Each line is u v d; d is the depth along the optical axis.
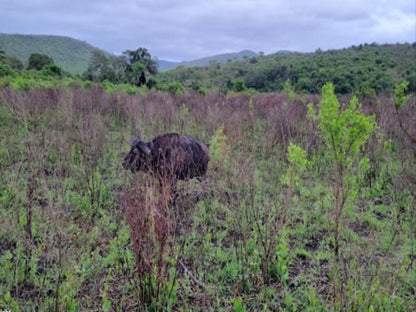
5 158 6.21
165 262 3.12
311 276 3.65
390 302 3.10
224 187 5.46
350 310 2.94
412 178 5.51
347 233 4.18
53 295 3.17
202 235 4.40
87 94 11.91
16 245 3.89
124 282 3.47
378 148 6.96
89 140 6.27
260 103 12.43
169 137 4.86
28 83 14.60
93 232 4.21
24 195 4.78
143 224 3.01
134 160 4.61
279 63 53.91
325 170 6.59
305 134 7.43
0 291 3.10
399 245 4.29
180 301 3.25
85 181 5.45
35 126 7.93
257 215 4.25
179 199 4.79
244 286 3.48
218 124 8.46
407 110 8.20
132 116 9.66
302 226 4.59
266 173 6.23
